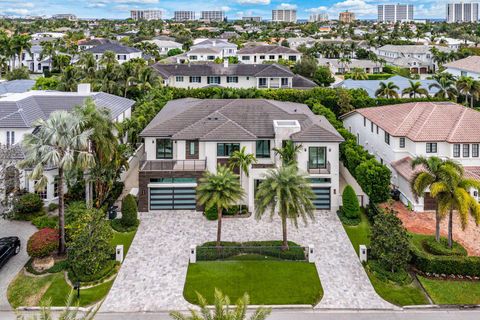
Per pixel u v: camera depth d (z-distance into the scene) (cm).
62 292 2703
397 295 2692
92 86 7119
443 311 2548
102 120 3297
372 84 8200
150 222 3691
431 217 3666
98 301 2627
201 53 12006
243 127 4222
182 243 3325
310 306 2586
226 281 2828
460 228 3447
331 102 6712
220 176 3161
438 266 2845
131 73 7619
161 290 2738
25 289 2738
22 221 3662
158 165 4016
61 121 2952
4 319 2462
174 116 4462
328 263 3053
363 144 5481
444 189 2845
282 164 3650
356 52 15562
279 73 8462
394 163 4275
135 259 3092
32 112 4319
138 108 5916
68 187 3928
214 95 6931
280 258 3103
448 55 13025
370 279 2861
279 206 2991
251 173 3856
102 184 3738
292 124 4209
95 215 2991
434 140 4041
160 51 15388
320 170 3966
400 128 4331
